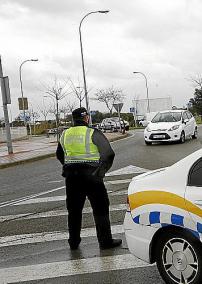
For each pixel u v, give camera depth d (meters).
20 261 5.77
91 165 5.66
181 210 4.21
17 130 48.06
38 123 65.38
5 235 7.08
